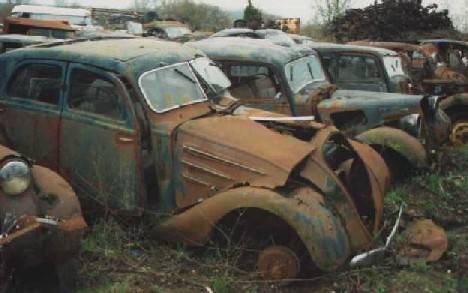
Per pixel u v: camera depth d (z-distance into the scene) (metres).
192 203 5.02
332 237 4.41
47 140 5.52
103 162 5.25
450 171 7.91
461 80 11.63
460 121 9.74
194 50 6.01
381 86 9.47
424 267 4.87
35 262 4.11
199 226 4.78
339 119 7.43
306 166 4.80
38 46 5.87
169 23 24.02
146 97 5.16
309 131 5.25
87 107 5.33
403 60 10.65
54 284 4.54
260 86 7.35
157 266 4.83
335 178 4.76
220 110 5.50
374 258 4.77
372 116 7.45
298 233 4.41
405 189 7.08
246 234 5.00
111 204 5.27
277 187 4.63
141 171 5.13
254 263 4.93
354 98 7.64
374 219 5.14
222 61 7.36
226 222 5.01
